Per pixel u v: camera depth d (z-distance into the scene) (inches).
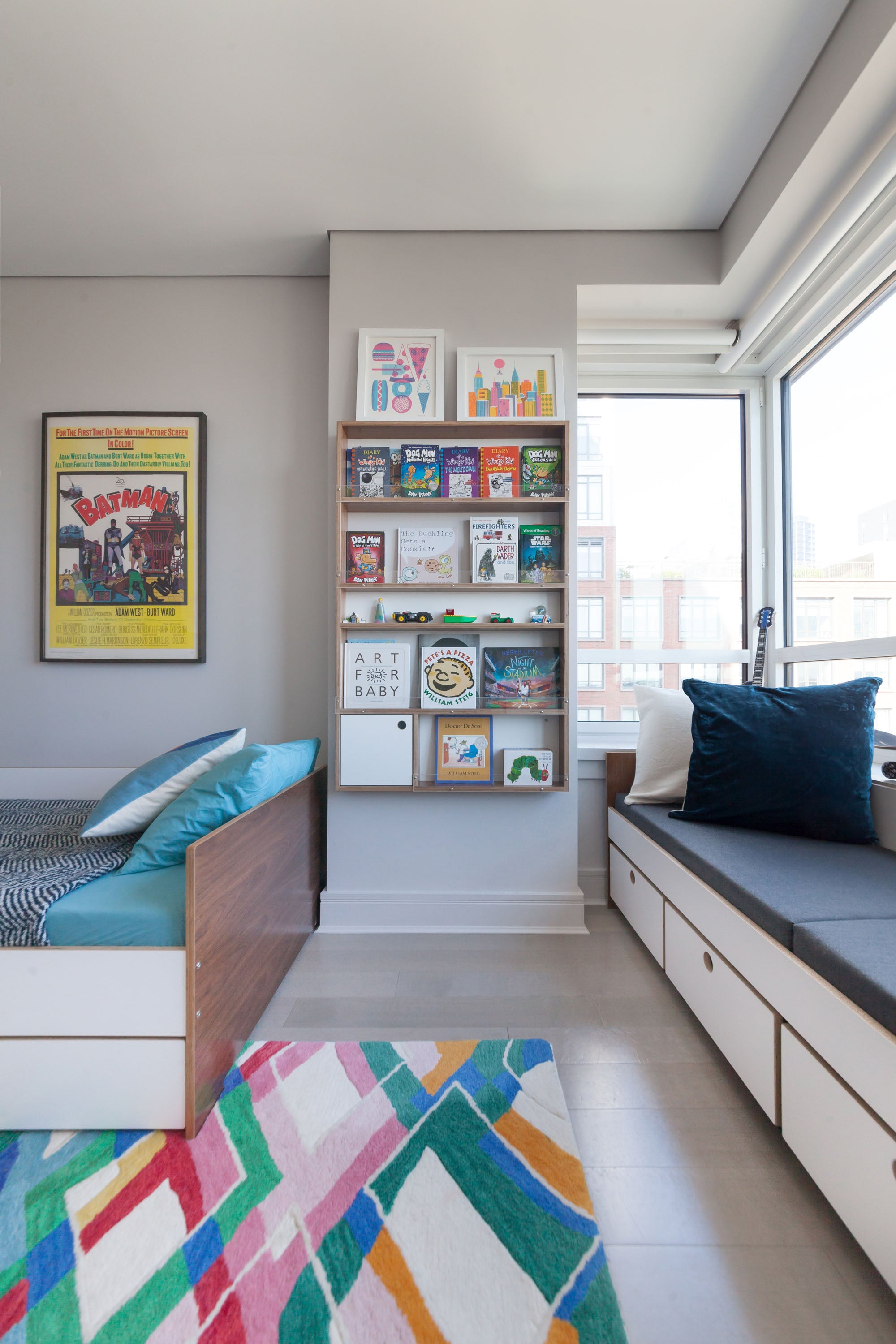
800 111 68.1
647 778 92.0
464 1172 44.6
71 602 100.2
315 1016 65.4
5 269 99.7
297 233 91.7
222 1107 51.5
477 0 58.8
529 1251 38.5
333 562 94.0
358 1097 52.6
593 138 74.4
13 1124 49.2
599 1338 33.5
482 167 79.0
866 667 82.2
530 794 90.6
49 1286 36.2
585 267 90.9
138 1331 33.8
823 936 43.1
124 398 101.6
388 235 91.4
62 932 49.4
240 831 58.2
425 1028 63.2
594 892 101.6
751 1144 48.2
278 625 100.9
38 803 92.2
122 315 102.0
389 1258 37.9
